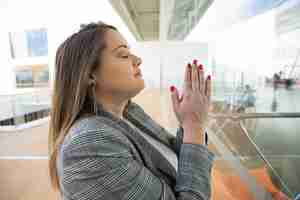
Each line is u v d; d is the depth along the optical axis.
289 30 0.95
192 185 0.42
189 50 2.91
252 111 1.33
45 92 4.32
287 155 1.04
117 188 0.35
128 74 0.48
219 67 1.91
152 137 0.63
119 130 0.45
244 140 1.40
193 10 2.96
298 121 0.97
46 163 2.37
